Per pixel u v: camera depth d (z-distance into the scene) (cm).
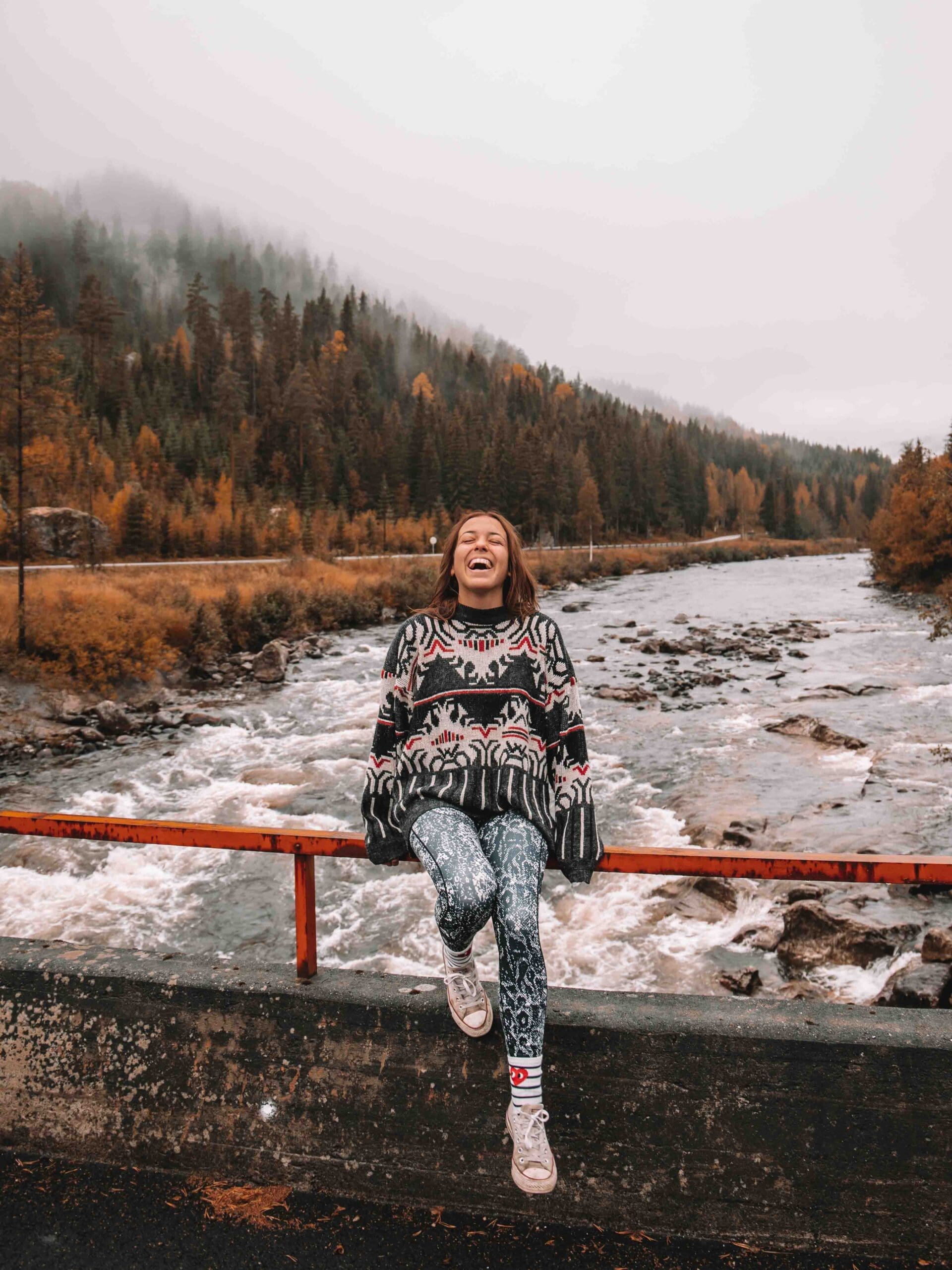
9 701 1497
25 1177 209
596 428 13688
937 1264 182
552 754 191
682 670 1873
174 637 2002
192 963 222
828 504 17325
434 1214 196
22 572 1773
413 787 183
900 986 530
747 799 966
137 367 12225
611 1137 192
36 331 1772
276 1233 191
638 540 11269
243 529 6106
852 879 188
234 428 10231
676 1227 189
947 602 1981
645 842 855
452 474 10131
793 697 1541
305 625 2639
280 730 1434
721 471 17200
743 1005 199
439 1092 198
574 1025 193
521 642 186
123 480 7112
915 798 951
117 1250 185
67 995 219
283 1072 206
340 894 757
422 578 3550
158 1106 212
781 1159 187
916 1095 185
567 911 695
